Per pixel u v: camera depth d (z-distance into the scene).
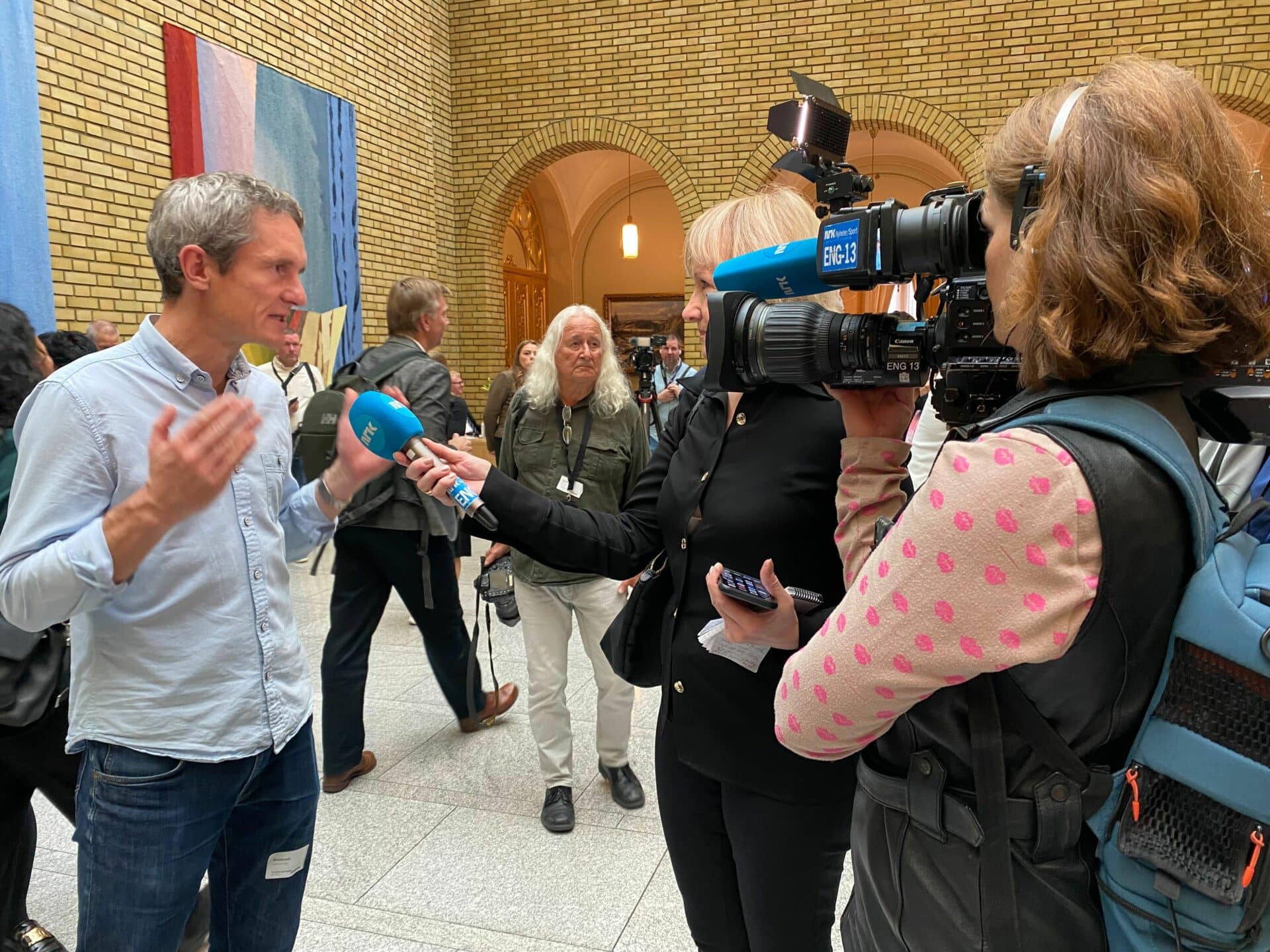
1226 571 0.71
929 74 7.42
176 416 1.30
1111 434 0.71
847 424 1.08
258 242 1.31
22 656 1.65
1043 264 0.71
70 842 2.69
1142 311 0.67
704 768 1.36
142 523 1.12
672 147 8.16
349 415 1.55
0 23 4.29
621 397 2.90
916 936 0.85
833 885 1.35
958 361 0.92
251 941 1.55
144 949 1.30
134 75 5.17
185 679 1.31
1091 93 0.71
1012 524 0.68
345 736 2.99
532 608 2.83
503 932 2.23
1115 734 0.75
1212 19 6.79
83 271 4.89
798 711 0.83
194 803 1.33
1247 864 0.69
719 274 1.20
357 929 2.24
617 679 2.88
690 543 1.39
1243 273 0.68
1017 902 0.79
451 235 8.92
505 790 3.00
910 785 0.85
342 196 7.06
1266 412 0.86
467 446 2.16
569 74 8.41
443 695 3.79
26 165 4.43
